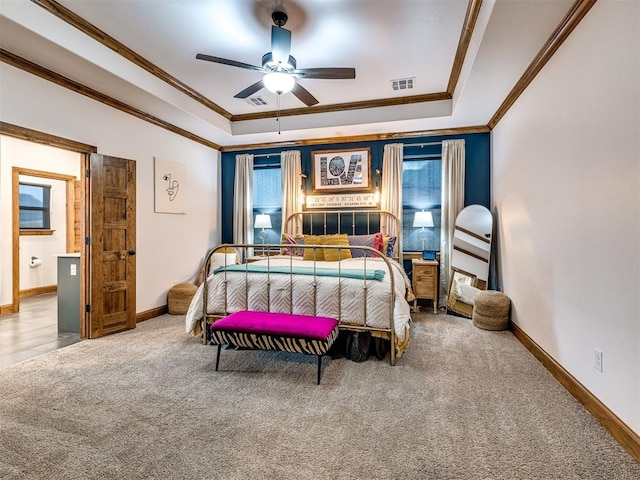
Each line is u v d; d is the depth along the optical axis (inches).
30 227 237.6
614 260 71.5
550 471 60.5
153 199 173.3
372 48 125.1
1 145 186.1
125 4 99.6
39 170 212.1
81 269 138.9
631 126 66.0
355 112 182.4
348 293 114.0
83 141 135.6
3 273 184.1
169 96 151.5
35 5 95.9
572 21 87.7
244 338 102.5
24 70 114.2
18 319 172.7
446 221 189.6
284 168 215.6
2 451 66.3
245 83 154.3
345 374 102.3
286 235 204.8
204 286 128.9
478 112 162.6
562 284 96.0
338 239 181.9
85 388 93.1
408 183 201.0
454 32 114.7
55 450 66.5
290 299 119.3
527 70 117.3
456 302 176.2
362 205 205.6
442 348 124.7
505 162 155.3
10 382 97.0
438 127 187.2
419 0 98.3
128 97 144.8
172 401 86.0
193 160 204.7
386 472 60.4
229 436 71.2
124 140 155.2
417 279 180.1
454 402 85.0
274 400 86.4
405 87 159.2
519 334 133.4
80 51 109.7
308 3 99.6
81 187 139.3
